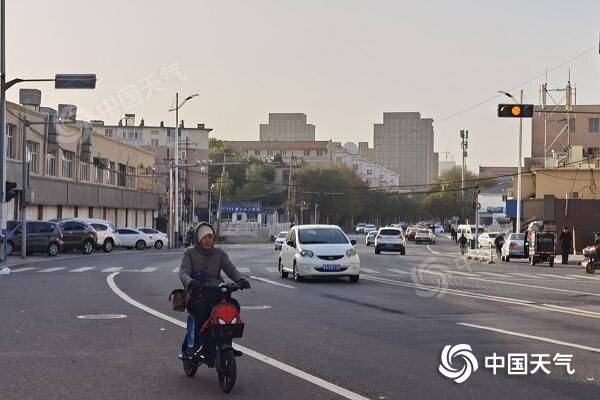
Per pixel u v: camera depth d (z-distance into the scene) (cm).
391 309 1678
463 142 9419
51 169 5734
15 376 930
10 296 1933
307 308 1695
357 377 927
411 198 17925
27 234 4200
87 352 1101
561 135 8631
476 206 6091
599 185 6488
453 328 1363
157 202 8725
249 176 12638
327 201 11962
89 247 4712
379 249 5284
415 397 823
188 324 914
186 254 912
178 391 851
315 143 19062
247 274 2900
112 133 11650
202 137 11806
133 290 2119
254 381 902
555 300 1909
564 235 4331
